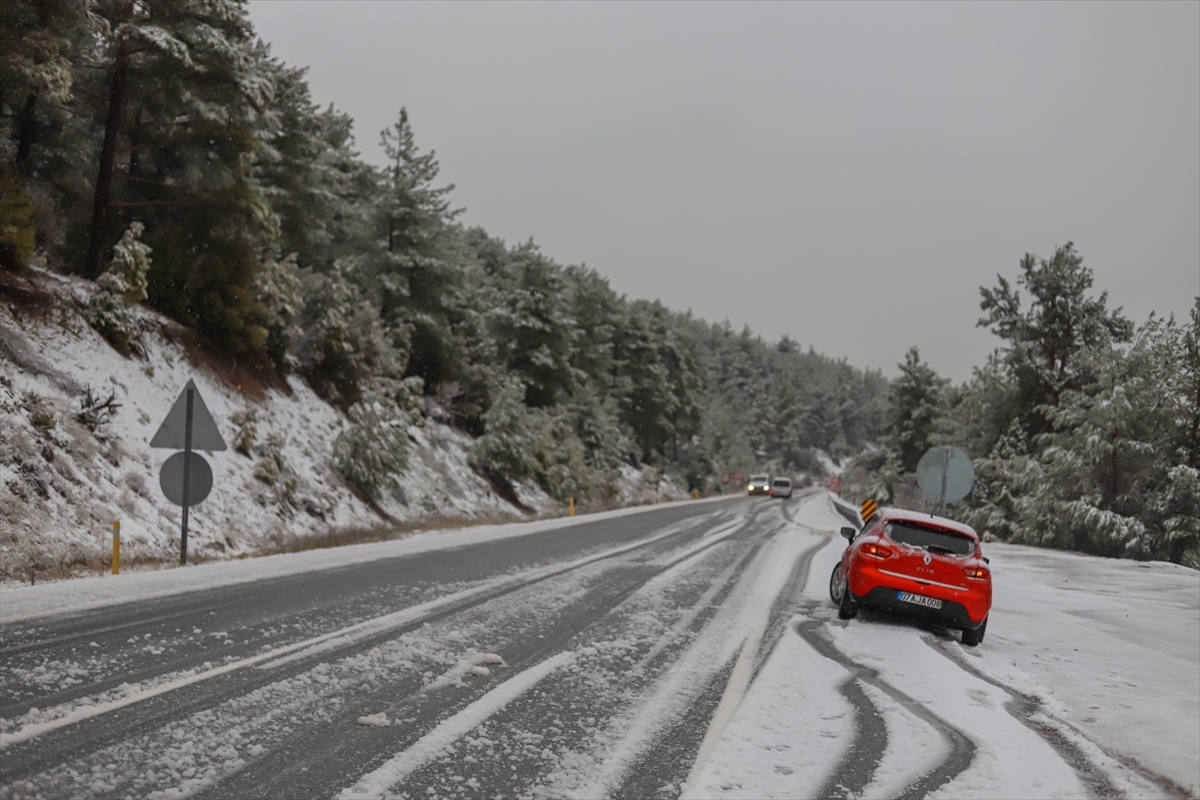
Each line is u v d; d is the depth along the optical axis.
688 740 5.45
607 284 69.81
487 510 34.22
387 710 5.81
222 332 23.64
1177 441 28.67
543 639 8.61
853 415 194.88
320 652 7.46
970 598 9.95
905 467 61.88
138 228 19.98
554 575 14.08
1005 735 5.89
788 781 4.72
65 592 10.20
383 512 25.86
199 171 22.08
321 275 29.70
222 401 22.28
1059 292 38.25
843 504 43.91
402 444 26.61
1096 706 7.03
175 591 10.73
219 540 17.08
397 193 38.25
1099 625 11.60
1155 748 5.84
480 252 72.69
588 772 4.77
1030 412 38.38
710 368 173.38
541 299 52.66
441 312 39.75
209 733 5.10
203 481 14.41
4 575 11.70
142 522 15.66
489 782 4.55
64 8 16.20
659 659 7.92
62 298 18.81
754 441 154.00
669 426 78.94
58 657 6.80
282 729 5.26
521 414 39.62
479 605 10.59
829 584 14.67
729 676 7.30
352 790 4.32
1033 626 11.35
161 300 22.41
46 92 16.81
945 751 5.43
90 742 4.82
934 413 60.97
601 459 56.75
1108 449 27.97
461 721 5.63
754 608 11.46
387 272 38.12
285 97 29.70
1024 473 31.25
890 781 4.82
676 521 32.59
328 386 29.28
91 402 17.03
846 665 8.05
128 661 6.79
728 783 4.64
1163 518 27.56
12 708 5.37
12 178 18.02
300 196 30.67
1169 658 9.41
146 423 18.67
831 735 5.66
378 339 31.08
